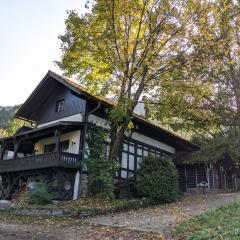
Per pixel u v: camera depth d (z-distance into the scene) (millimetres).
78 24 18984
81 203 17719
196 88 20719
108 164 19906
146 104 21891
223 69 22719
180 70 19797
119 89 20000
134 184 21672
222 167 31391
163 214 14789
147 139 27328
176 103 23016
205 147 24438
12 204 19203
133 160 25016
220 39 20062
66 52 19172
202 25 19328
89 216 15391
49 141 24578
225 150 24250
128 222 12992
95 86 19922
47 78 24719
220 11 19641
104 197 18641
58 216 15406
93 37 18812
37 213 16266
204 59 20109
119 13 18953
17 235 10852
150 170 20609
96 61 19312
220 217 10883
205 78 22094
